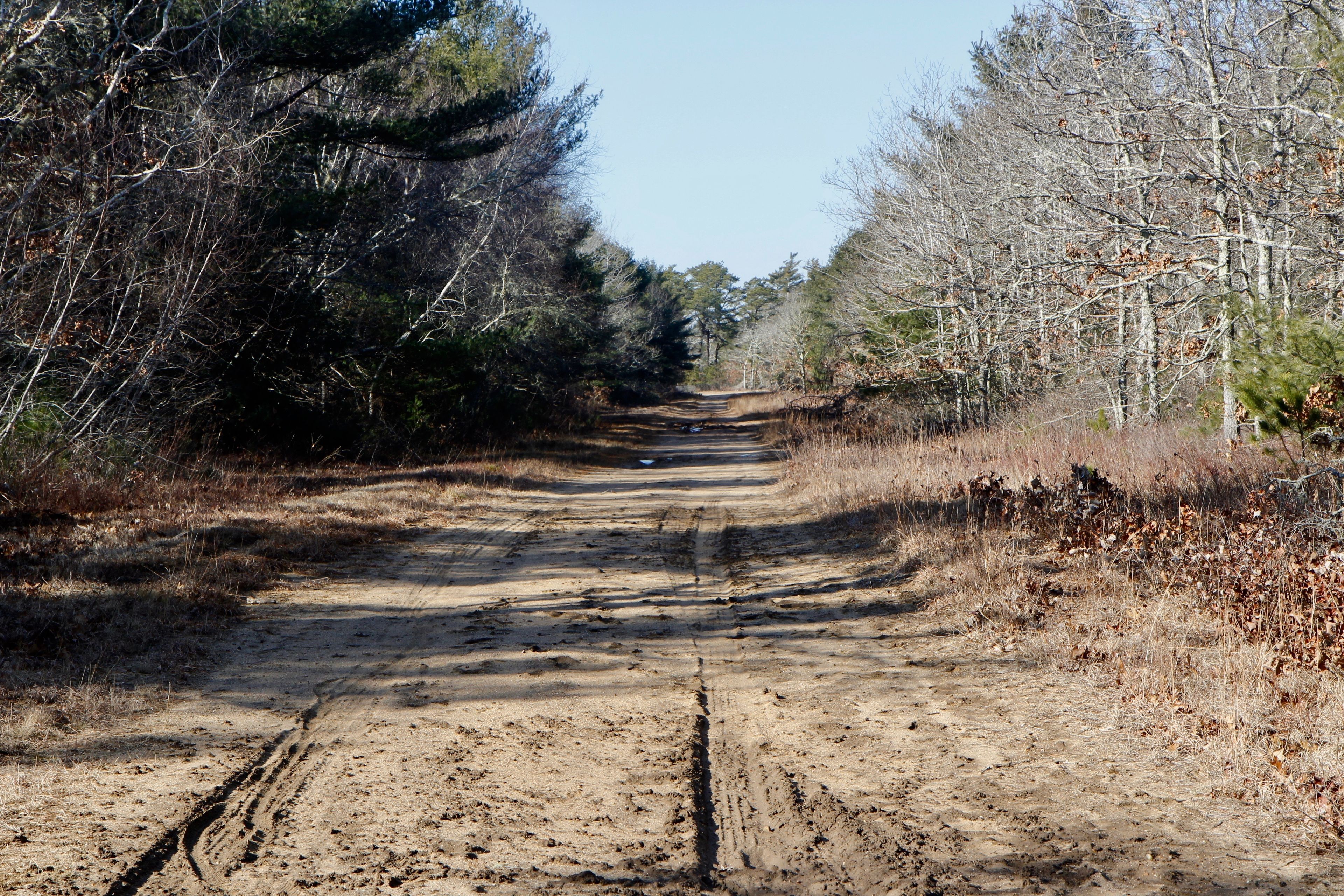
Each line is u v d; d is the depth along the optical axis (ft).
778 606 30.76
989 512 38.29
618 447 114.93
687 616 29.58
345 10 64.54
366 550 39.50
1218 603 24.57
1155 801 15.49
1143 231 47.19
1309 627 21.31
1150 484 39.19
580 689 22.17
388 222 83.76
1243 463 37.68
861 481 52.95
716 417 190.70
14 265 45.39
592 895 12.69
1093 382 65.05
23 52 48.37
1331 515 27.63
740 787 16.67
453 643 26.13
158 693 21.22
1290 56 44.19
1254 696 19.25
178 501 43.98
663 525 49.32
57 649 23.08
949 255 80.48
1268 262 44.42
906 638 26.02
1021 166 69.72
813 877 13.35
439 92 100.68
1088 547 30.60
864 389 99.40
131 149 51.37
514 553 40.45
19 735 18.19
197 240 51.70
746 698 21.65
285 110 71.61
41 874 13.03
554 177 110.63
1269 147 47.39
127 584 28.89
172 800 15.66
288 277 67.82
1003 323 73.56
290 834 14.57
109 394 49.85
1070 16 59.62
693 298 441.27
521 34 127.44
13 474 40.55
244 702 21.01
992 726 19.20
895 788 16.39
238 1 56.59
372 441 75.92
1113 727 18.69
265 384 66.80
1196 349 48.21
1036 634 24.72
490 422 99.71
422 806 15.62
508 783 16.63
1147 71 52.54
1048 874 13.19
